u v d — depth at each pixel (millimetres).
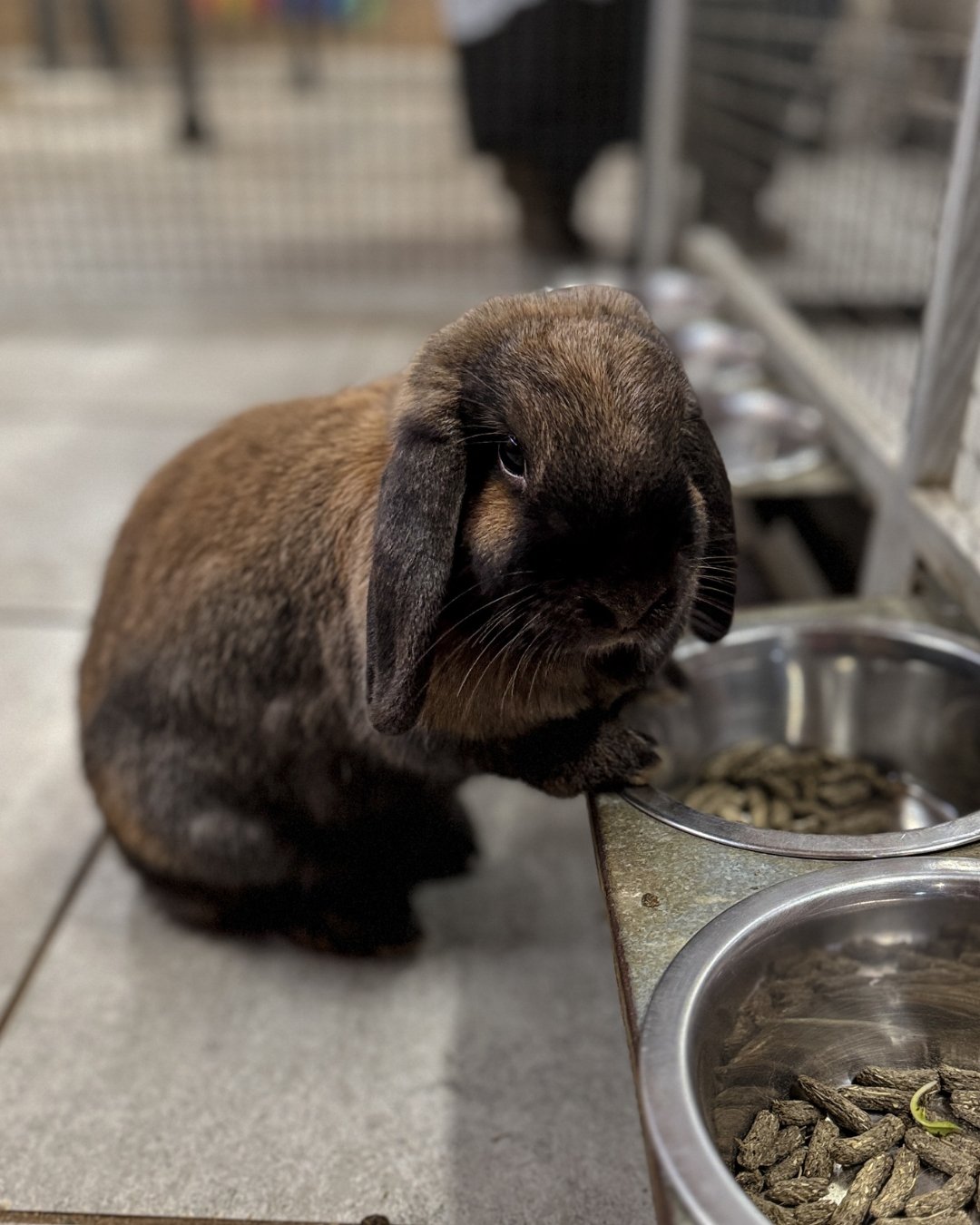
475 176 1701
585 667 326
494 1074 371
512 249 1271
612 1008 396
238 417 416
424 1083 369
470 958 420
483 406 290
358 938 418
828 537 617
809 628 424
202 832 404
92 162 1713
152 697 396
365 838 407
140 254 1285
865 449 538
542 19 1016
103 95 2131
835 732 435
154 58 2268
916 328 659
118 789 411
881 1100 305
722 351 749
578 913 441
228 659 378
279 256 1278
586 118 1072
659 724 401
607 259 1174
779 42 859
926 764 422
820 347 689
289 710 376
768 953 288
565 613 280
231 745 389
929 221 656
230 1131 353
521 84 1053
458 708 328
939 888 298
